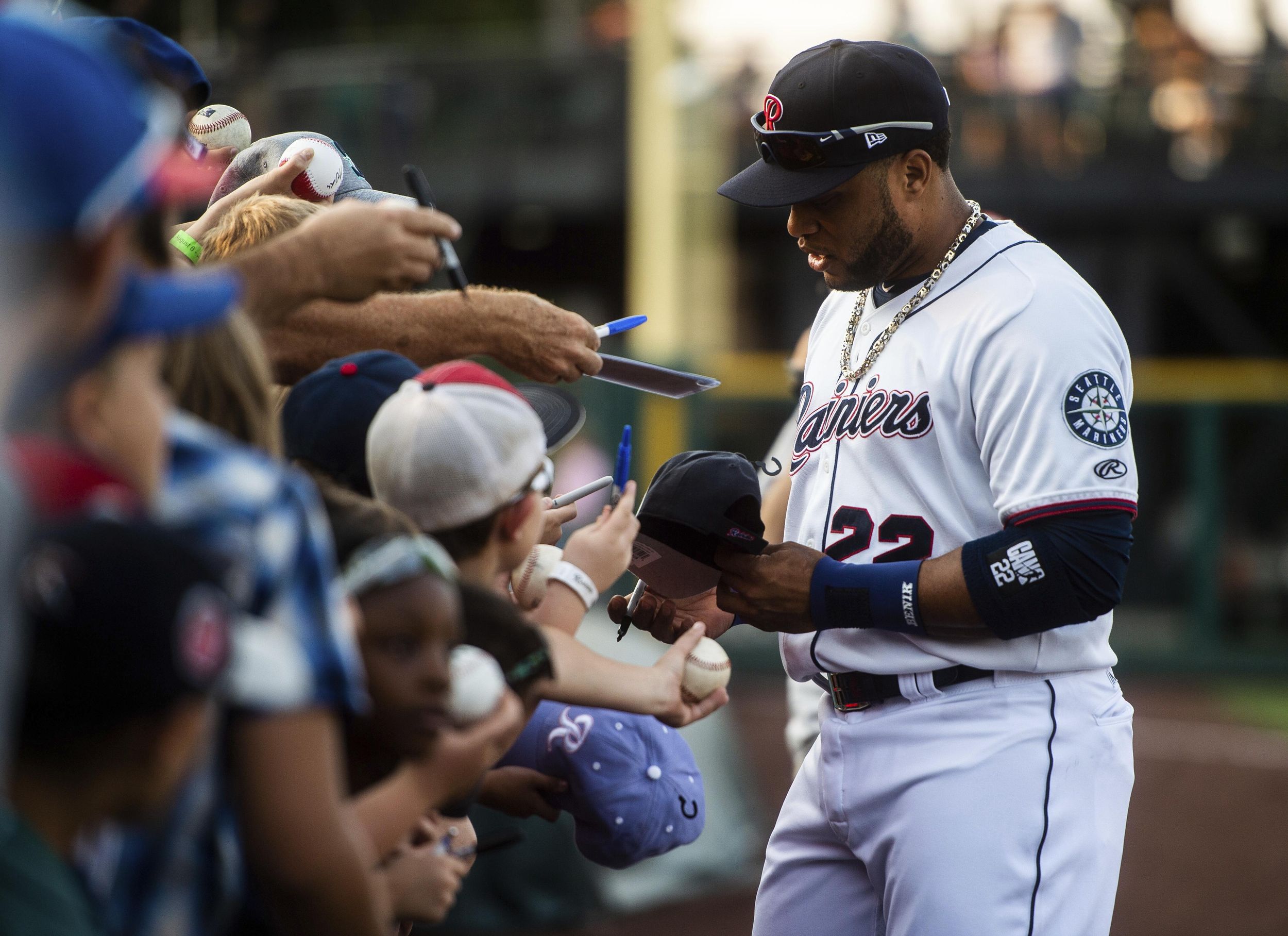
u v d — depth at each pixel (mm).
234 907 5434
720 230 50312
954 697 8992
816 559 8914
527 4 63656
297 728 5031
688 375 8711
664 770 8602
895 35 48938
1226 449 36188
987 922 8648
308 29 58344
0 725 3896
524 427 6832
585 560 7969
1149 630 36844
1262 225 54125
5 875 4348
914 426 9055
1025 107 49688
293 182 9414
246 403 6211
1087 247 55094
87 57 4293
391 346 8266
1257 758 28922
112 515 4348
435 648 5777
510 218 56781
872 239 9094
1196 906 20109
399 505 6703
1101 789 9023
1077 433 8492
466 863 7184
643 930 18672
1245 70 49812
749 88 49062
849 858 9781
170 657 4180
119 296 4477
